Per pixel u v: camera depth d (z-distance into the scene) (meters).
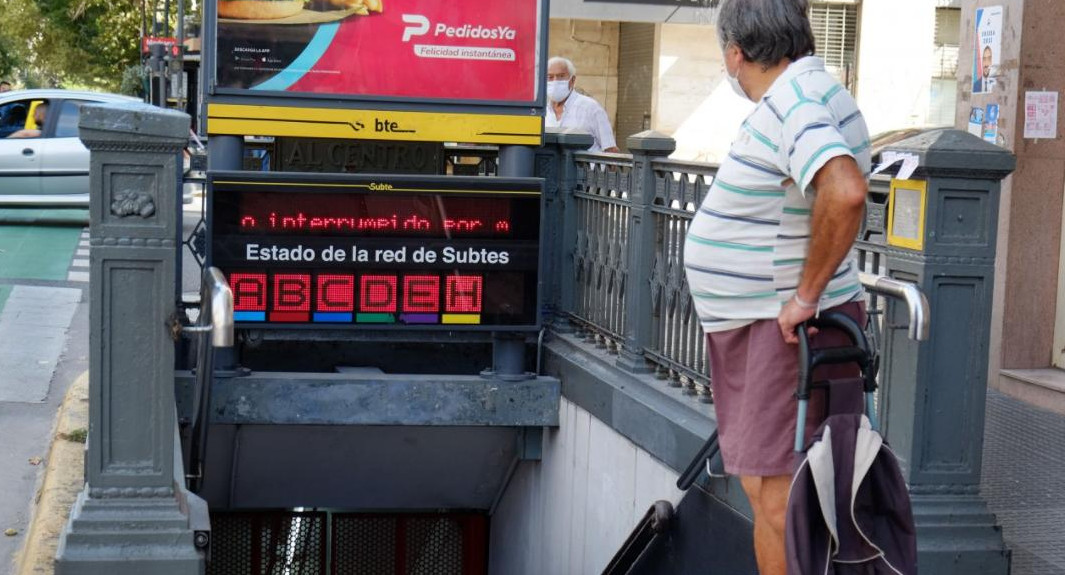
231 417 6.37
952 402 3.90
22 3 44.28
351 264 6.21
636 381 5.67
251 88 6.26
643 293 5.73
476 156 7.35
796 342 3.18
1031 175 7.15
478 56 6.45
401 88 6.40
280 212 6.13
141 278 3.92
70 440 6.77
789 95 3.15
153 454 3.97
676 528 5.06
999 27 7.39
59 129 16.30
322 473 7.33
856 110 3.26
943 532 3.87
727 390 3.45
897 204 3.97
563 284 6.89
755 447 3.29
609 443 5.86
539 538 7.06
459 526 8.68
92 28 44.09
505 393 6.58
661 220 5.61
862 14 21.95
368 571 8.77
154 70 22.66
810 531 3.13
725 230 3.30
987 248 3.85
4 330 10.14
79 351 9.53
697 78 21.28
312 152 6.85
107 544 3.91
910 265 3.89
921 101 22.25
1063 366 7.17
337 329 6.25
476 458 7.41
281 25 6.25
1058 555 4.22
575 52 22.41
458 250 6.29
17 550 5.43
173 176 3.91
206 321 4.04
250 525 8.62
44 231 16.36
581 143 6.75
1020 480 5.16
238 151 6.32
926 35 22.09
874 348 4.11
